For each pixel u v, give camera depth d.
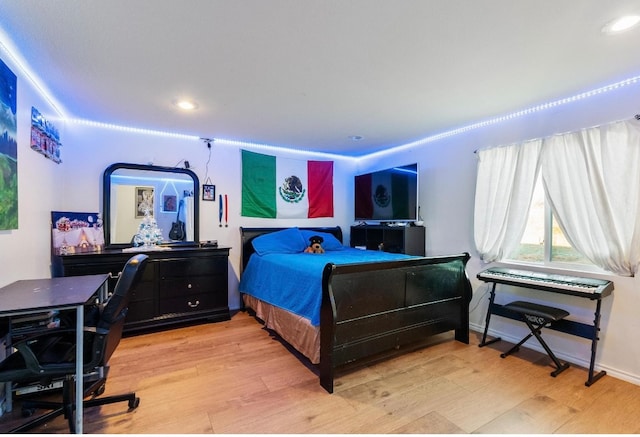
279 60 2.01
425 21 1.61
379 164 4.84
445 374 2.43
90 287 1.92
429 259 2.75
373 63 2.06
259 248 3.88
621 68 2.12
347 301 2.32
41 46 1.83
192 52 1.91
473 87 2.43
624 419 1.89
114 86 2.40
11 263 2.05
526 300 2.96
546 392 2.18
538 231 2.98
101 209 3.44
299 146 4.46
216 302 3.64
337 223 5.09
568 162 2.64
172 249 3.39
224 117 3.16
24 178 2.22
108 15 1.55
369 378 2.37
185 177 3.89
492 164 3.18
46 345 1.79
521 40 1.78
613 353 2.43
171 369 2.48
